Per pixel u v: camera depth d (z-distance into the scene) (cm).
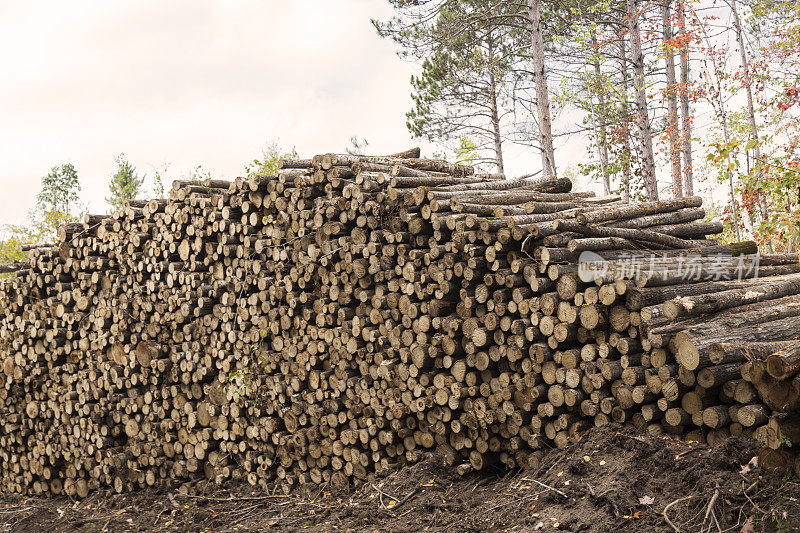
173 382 764
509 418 553
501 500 502
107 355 813
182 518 652
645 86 1548
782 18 1305
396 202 608
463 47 1709
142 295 791
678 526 394
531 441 540
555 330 517
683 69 1526
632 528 405
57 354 860
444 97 2014
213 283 736
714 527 384
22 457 896
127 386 785
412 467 594
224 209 720
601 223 576
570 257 530
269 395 691
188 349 746
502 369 562
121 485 784
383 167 695
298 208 671
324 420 659
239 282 712
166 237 767
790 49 1250
